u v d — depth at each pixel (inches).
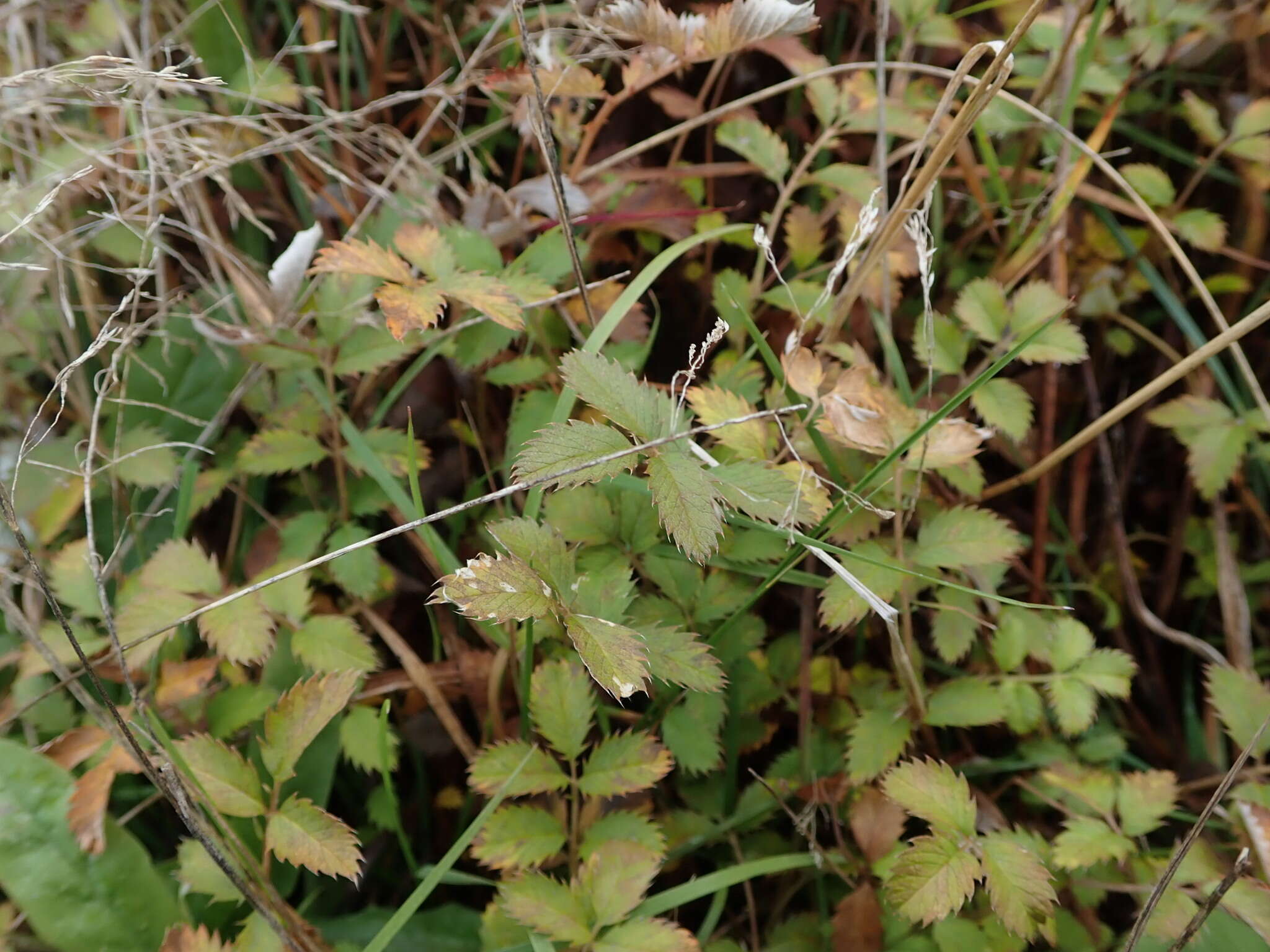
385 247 15.6
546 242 14.6
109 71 13.4
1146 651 16.7
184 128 16.3
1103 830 12.5
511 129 17.7
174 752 11.7
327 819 11.7
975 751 15.1
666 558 13.4
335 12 18.4
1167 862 12.4
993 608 14.0
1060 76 16.1
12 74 16.3
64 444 15.3
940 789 12.0
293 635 13.4
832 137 16.1
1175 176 18.0
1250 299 17.1
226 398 16.4
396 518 15.5
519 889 11.7
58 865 11.9
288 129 17.4
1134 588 16.0
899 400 13.5
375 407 16.2
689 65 14.6
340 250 12.4
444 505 15.7
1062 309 11.9
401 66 18.8
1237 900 11.5
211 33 17.2
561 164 16.8
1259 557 16.8
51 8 16.6
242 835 13.0
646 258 17.0
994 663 14.7
